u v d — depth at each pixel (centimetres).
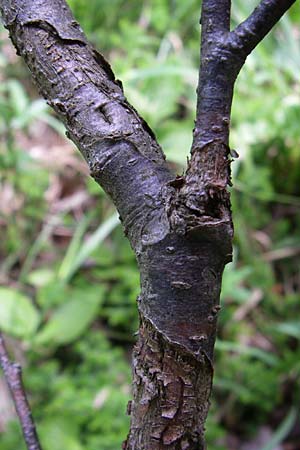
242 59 46
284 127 182
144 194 49
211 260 48
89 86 52
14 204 208
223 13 46
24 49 52
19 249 202
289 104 180
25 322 172
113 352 166
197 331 49
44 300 177
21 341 176
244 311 184
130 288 181
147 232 49
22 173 197
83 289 181
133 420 53
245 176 183
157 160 50
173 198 48
